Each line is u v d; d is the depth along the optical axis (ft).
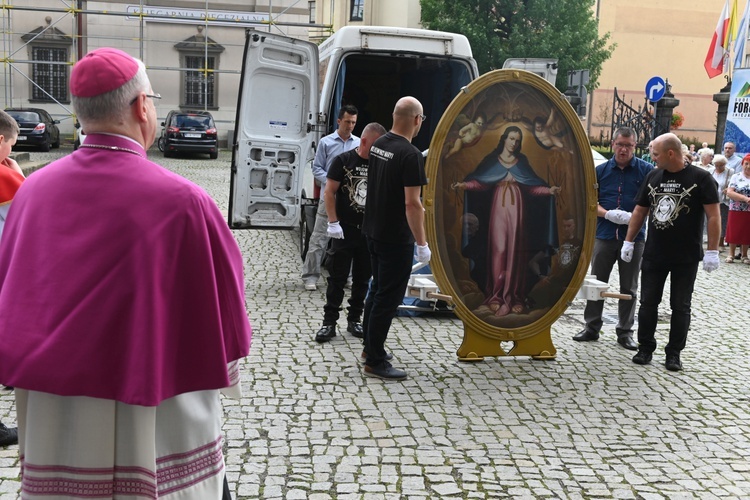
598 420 16.47
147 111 7.36
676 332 20.43
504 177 19.39
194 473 7.41
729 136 47.73
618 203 22.21
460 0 87.81
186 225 7.02
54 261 6.92
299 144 29.96
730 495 13.19
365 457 14.02
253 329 22.24
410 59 32.12
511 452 14.56
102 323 6.82
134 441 7.00
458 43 30.42
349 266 21.53
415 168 17.28
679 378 19.66
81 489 6.98
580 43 89.30
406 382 18.26
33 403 7.02
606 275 22.61
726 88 63.21
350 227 21.29
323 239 27.37
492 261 19.60
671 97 66.08
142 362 6.80
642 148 67.00
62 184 7.07
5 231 7.41
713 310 27.84
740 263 38.83
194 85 106.42
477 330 19.77
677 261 20.07
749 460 14.73
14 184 14.34
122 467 7.05
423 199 18.65
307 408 16.34
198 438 7.44
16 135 14.90
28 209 7.17
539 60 34.40
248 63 28.89
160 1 103.24
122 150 7.15
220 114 107.76
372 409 16.43
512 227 19.60
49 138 86.58
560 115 19.63
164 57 104.83
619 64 132.87
